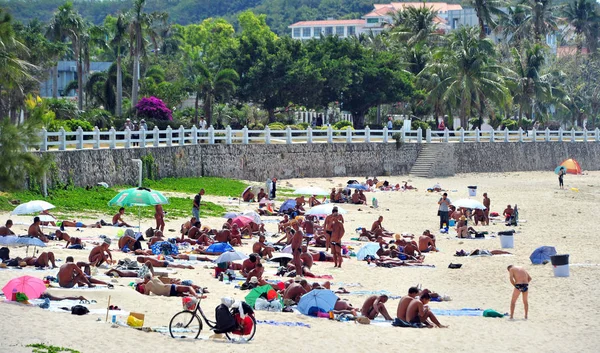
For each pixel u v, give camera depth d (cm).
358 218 12119
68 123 15838
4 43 11000
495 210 13600
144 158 13850
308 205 13200
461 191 16238
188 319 5372
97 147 12794
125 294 6125
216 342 5119
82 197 11462
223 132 16288
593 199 15450
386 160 18662
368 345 5338
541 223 12019
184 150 15112
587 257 9112
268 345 5150
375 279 7744
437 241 10225
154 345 4938
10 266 6938
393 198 14675
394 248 8831
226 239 8950
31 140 8675
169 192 13262
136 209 11112
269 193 13738
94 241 8519
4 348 4597
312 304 6056
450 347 5419
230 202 12938
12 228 8838
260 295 6219
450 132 19875
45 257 6994
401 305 5984
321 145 17638
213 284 6938
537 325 6159
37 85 17725
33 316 5347
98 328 5188
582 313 6550
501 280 7812
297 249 7556
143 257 7631
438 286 7538
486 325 6100
